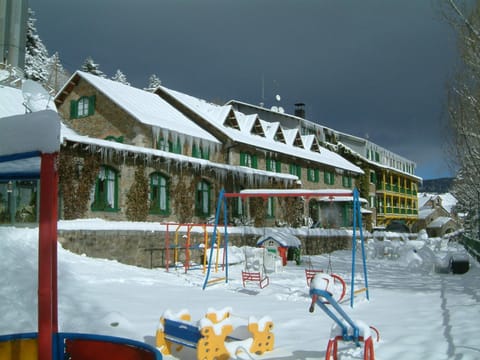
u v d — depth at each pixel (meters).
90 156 17.31
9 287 9.06
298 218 31.08
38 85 5.58
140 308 8.86
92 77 26.03
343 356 5.67
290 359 5.67
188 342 5.80
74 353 4.43
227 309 5.88
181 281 13.86
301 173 34.88
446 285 13.84
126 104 23.92
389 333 6.97
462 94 17.89
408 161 66.44
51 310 3.96
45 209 3.91
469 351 5.68
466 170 22.38
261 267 17.45
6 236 12.08
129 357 4.26
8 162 4.34
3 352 4.25
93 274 12.44
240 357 5.71
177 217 21.33
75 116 26.09
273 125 34.75
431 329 7.18
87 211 17.09
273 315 8.59
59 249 13.95
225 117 29.41
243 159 28.58
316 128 48.09
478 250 21.33
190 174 22.28
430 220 70.00
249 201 26.12
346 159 48.09
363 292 12.27
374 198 51.03
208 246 19.75
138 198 19.30
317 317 8.44
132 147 18.86
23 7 28.41
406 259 24.02
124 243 16.17
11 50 27.66
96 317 7.70
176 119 26.59
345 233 31.70
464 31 16.41
